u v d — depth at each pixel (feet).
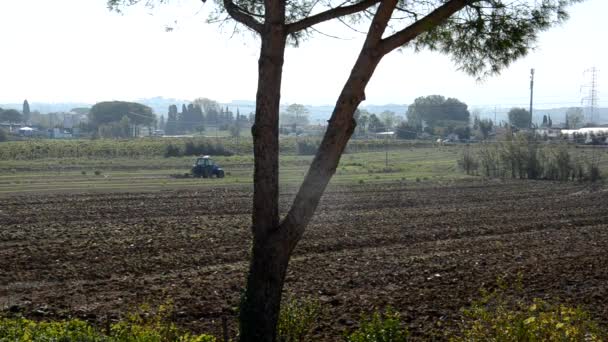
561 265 82.89
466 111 620.49
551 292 67.56
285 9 40.09
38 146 318.65
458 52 41.57
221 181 221.46
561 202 169.78
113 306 61.00
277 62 38.19
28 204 147.23
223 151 343.46
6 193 172.14
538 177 254.06
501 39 39.58
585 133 412.16
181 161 298.97
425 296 64.95
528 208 155.22
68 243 95.86
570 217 138.51
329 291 67.21
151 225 116.06
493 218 135.23
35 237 101.35
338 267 80.89
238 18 40.42
